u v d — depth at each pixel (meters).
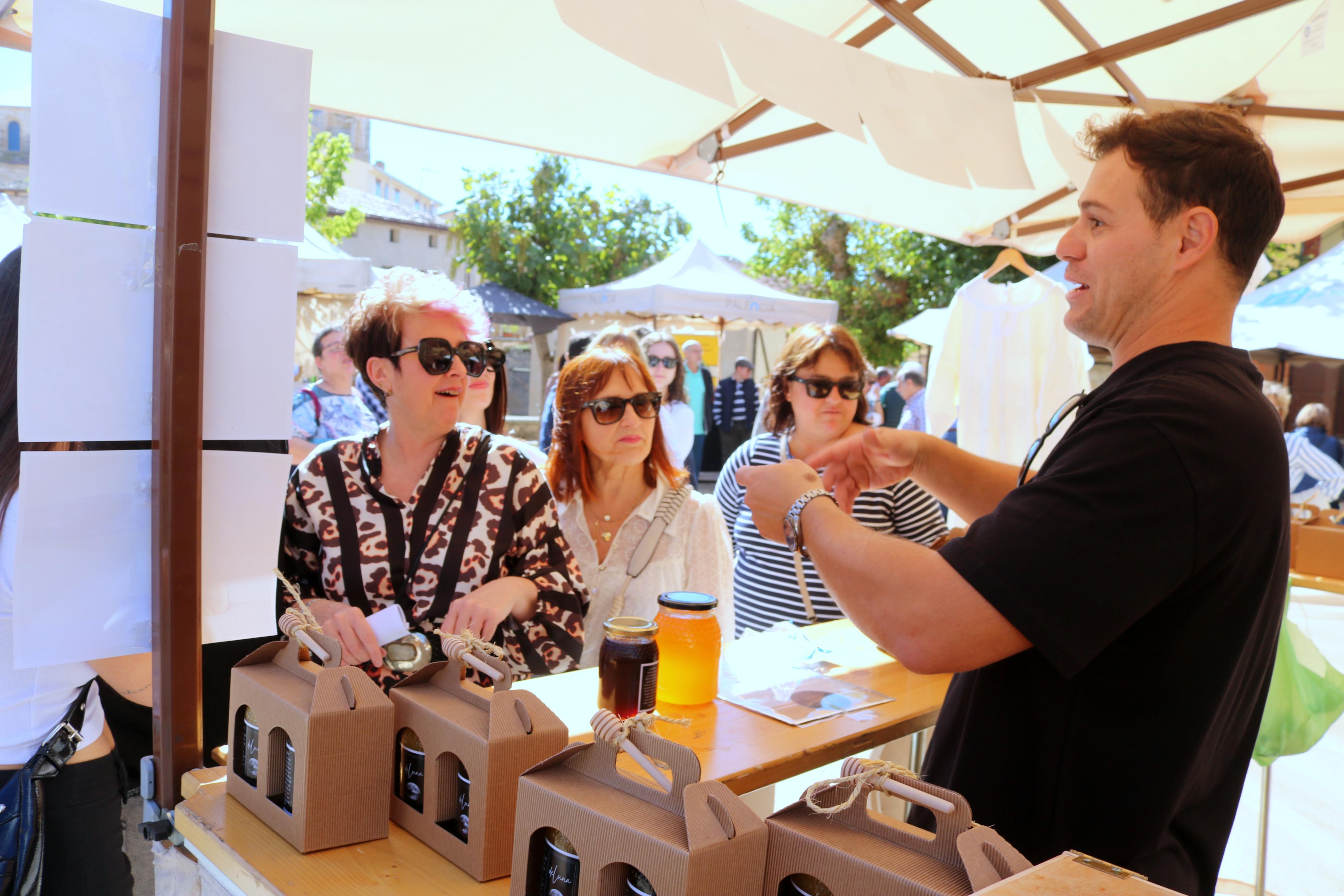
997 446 3.74
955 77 1.82
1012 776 1.09
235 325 1.26
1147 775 1.00
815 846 0.77
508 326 12.80
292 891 0.93
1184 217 1.05
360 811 1.05
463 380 1.64
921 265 14.84
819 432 2.64
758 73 1.44
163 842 1.25
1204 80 2.79
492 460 1.71
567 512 2.13
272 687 1.11
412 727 1.08
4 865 1.32
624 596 2.11
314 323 8.62
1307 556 4.39
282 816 1.05
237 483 1.29
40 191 1.13
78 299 1.17
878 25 2.46
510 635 1.66
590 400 2.05
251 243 1.25
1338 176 3.28
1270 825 3.12
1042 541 0.93
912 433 1.59
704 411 9.86
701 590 2.15
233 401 1.26
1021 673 1.09
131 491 1.24
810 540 1.13
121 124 1.17
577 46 2.25
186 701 1.24
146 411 1.23
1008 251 3.77
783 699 1.54
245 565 1.31
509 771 0.97
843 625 2.12
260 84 1.24
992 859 0.71
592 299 9.96
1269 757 2.25
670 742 0.82
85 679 1.44
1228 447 0.95
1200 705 1.00
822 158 3.01
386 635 1.33
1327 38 2.46
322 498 1.63
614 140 2.89
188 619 1.23
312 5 1.99
